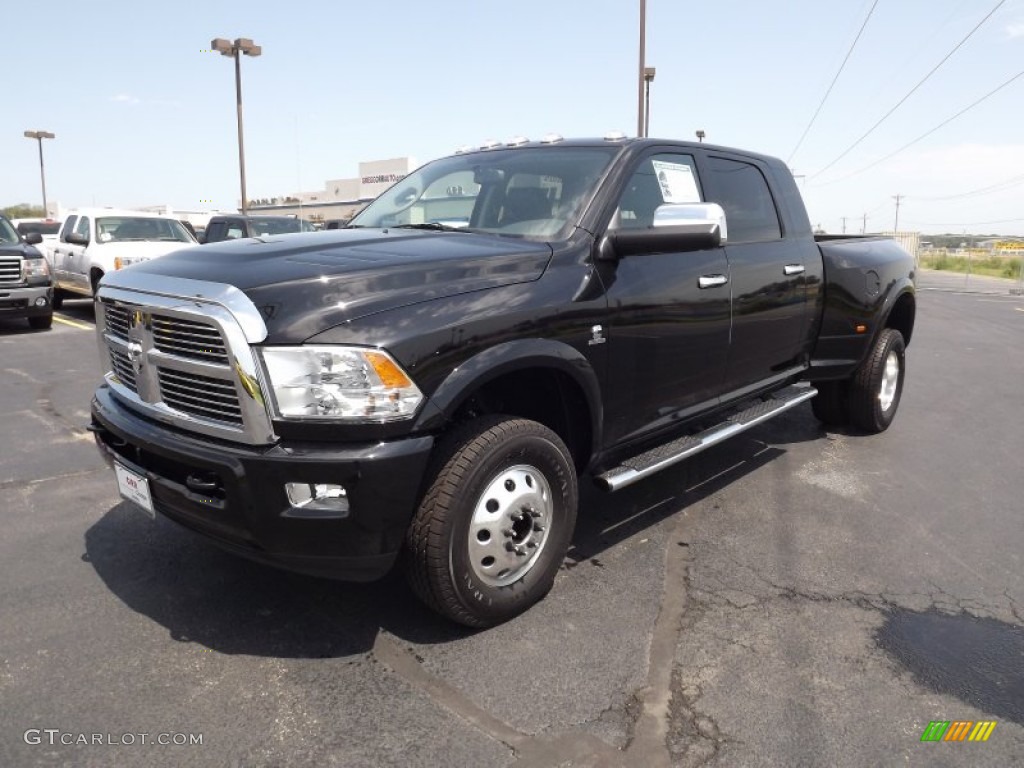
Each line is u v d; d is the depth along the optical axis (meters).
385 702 2.71
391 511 2.75
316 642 3.09
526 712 2.66
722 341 4.36
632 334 3.68
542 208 3.79
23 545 3.96
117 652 3.00
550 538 3.33
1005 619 3.35
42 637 3.10
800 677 2.88
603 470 3.83
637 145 4.05
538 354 3.15
